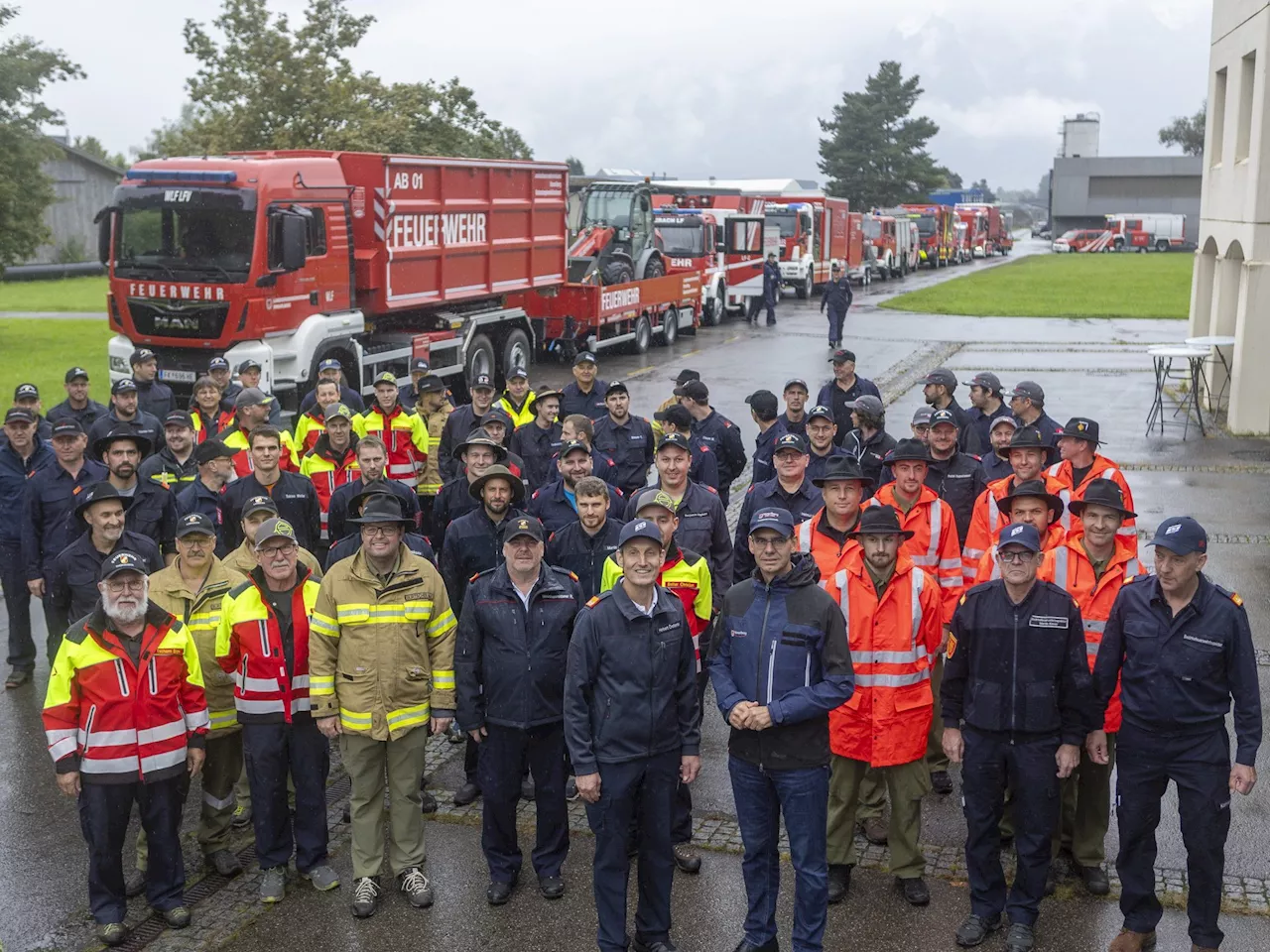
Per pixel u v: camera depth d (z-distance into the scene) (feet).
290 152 56.44
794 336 106.83
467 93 115.24
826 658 17.92
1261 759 25.55
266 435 27.66
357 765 20.22
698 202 130.21
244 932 19.72
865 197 340.39
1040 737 18.63
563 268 77.56
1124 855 18.60
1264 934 19.08
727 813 23.67
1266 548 40.73
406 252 59.26
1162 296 153.28
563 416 37.68
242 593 20.39
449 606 21.66
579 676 18.28
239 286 50.01
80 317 123.13
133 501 27.89
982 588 19.08
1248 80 63.16
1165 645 18.06
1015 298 148.36
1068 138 492.13
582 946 19.20
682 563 21.75
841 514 21.45
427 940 19.40
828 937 19.22
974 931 18.98
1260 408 60.13
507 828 20.47
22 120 101.91
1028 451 24.32
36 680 31.17
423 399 37.29
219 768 21.56
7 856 22.43
